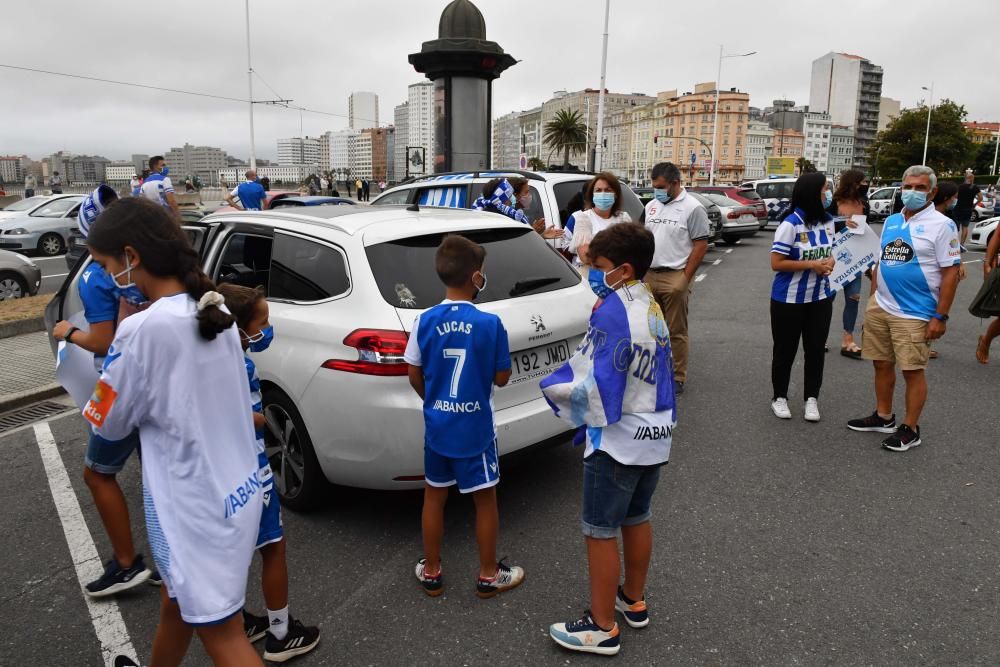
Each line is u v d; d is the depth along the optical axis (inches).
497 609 118.2
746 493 159.0
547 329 146.3
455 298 115.0
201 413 76.7
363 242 142.9
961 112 2605.8
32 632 114.7
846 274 193.3
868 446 185.6
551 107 7514.8
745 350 290.2
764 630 111.0
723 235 757.3
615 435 100.0
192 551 76.4
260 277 158.9
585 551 136.0
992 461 174.4
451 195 293.0
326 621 115.3
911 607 116.0
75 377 118.3
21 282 407.8
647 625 112.7
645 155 6176.2
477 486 115.8
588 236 216.4
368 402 129.5
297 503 150.0
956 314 367.9
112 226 75.9
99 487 120.7
